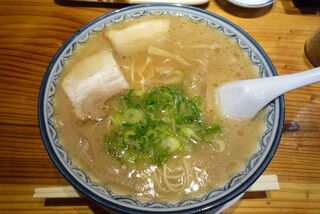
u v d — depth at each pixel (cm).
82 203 20
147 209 16
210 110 21
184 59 24
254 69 23
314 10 30
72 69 22
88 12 29
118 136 20
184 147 20
